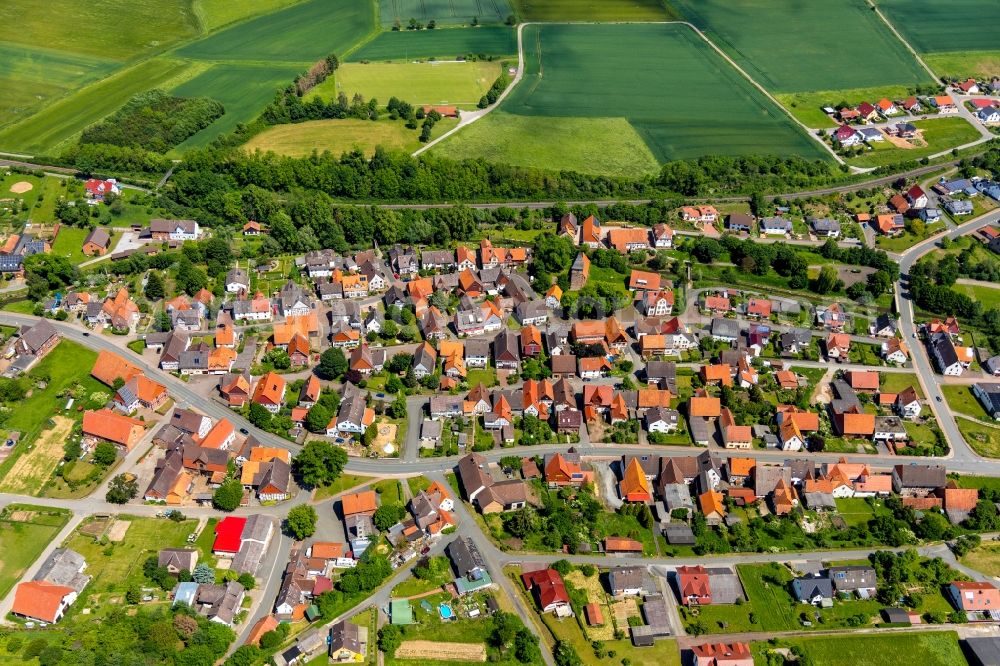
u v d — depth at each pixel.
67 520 193.00
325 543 186.50
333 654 165.25
